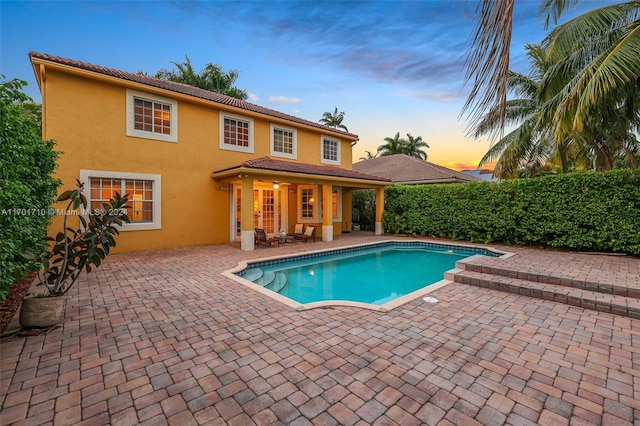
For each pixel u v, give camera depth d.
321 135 17.19
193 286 6.63
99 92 10.11
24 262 4.47
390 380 3.21
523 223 12.23
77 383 3.13
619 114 11.40
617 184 10.00
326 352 3.79
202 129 12.49
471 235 13.91
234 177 11.84
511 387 3.12
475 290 6.58
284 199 15.95
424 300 5.87
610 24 9.12
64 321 4.69
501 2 1.48
